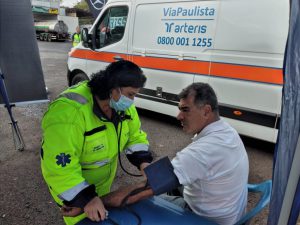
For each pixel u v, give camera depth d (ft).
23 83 12.12
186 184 4.61
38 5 104.68
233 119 12.73
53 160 4.47
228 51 12.37
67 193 4.50
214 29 12.66
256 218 8.53
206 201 4.94
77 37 41.01
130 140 5.90
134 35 15.88
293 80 3.35
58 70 36.63
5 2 10.86
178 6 13.75
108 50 17.30
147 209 5.04
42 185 10.15
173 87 14.67
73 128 4.54
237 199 5.00
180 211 5.04
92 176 5.25
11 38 11.35
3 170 11.16
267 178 10.87
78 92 4.82
